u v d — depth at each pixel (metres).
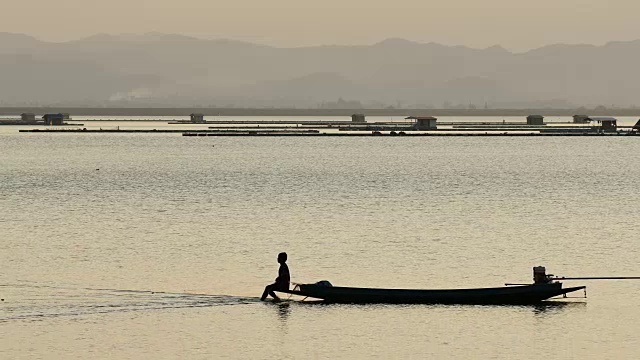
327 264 174.00
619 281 159.00
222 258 179.38
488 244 197.25
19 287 152.50
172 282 156.88
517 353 118.56
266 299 145.50
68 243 197.50
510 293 142.62
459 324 131.75
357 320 133.88
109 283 155.88
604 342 123.12
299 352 119.19
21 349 119.38
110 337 124.88
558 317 135.25
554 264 174.50
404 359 116.44
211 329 129.12
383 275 164.12
